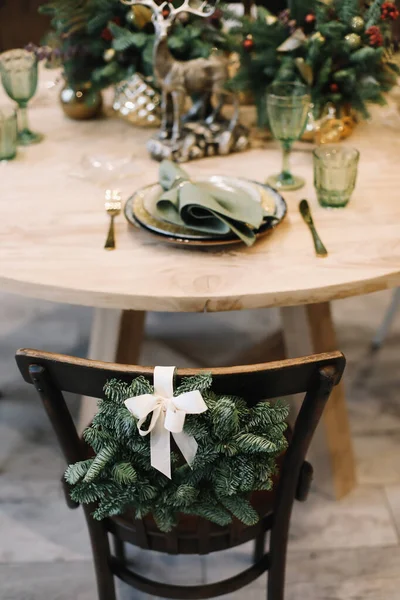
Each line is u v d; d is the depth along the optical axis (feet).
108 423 2.76
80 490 2.95
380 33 4.89
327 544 5.03
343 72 4.80
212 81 4.83
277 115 4.34
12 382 6.47
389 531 5.11
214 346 6.92
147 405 2.60
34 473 5.58
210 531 3.40
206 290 3.53
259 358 5.81
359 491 5.42
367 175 4.64
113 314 4.88
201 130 5.01
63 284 3.58
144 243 3.96
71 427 3.12
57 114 5.70
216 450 2.70
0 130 4.72
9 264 3.74
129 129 5.45
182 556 4.95
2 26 8.68
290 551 4.98
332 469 5.29
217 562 4.91
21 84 5.03
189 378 2.61
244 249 3.89
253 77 4.95
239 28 4.96
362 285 3.62
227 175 4.66
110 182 4.60
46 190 4.50
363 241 3.93
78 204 4.34
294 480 3.33
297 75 4.85
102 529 3.64
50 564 4.91
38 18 8.63
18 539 5.08
